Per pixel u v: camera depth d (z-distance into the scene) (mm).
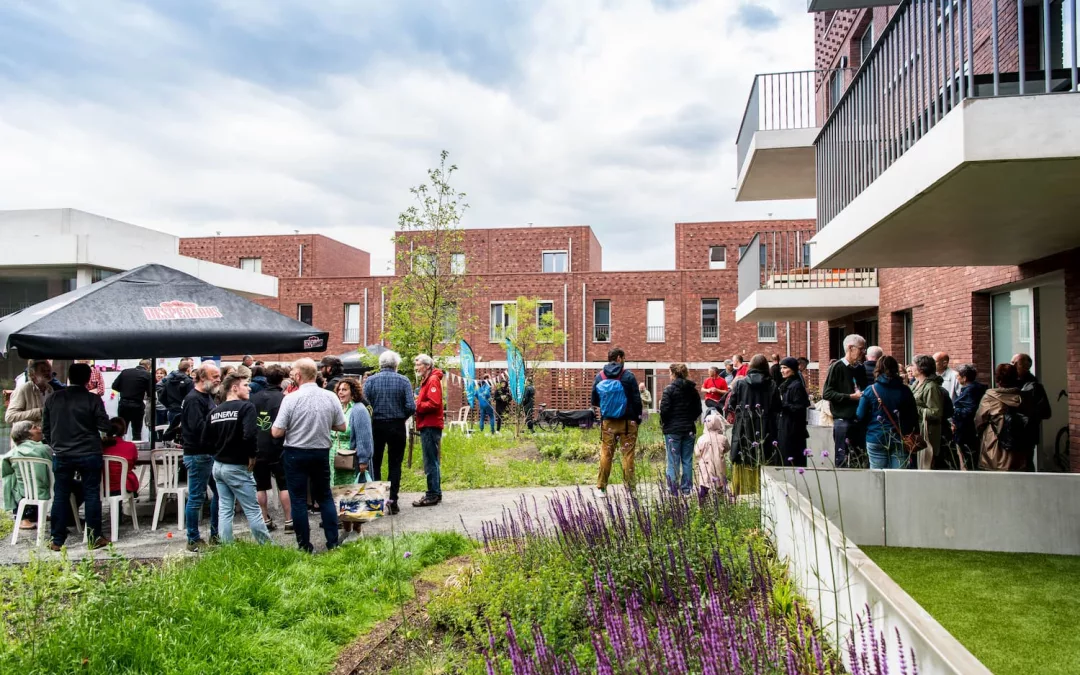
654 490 6582
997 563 5715
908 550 6148
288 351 8531
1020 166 4938
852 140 8359
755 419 8055
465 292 15250
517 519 7820
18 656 3877
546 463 12680
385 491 7039
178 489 7695
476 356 31281
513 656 3121
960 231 7164
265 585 5223
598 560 4781
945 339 11422
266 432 7645
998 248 8117
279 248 37969
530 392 20188
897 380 7438
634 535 5066
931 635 2615
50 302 8344
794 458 7996
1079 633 4188
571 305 31031
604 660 2895
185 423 6871
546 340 24062
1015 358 7527
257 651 4285
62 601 4828
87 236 13227
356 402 7738
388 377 8523
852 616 3496
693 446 9258
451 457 12883
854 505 6305
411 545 6453
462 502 9258
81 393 7051
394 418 8461
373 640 4680
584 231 35406
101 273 13883
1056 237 7457
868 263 9234
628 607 3475
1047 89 4797
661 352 30312
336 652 4473
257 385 8641
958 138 4895
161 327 7559
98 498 7055
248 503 6531
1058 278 8961
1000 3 8055
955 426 7863
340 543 6781
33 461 7145
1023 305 9719
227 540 6574
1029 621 4398
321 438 6605
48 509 8000
